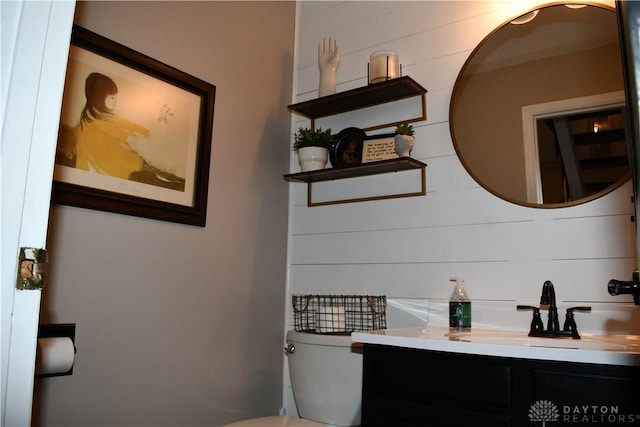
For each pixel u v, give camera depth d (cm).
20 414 60
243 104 218
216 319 195
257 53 228
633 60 50
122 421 159
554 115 175
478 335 155
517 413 113
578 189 166
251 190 218
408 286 198
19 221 62
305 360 189
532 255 171
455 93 197
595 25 172
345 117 230
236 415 199
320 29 246
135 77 173
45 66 65
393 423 131
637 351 113
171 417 174
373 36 226
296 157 241
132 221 168
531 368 113
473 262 183
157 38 183
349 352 181
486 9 196
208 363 189
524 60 184
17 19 63
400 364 132
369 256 210
